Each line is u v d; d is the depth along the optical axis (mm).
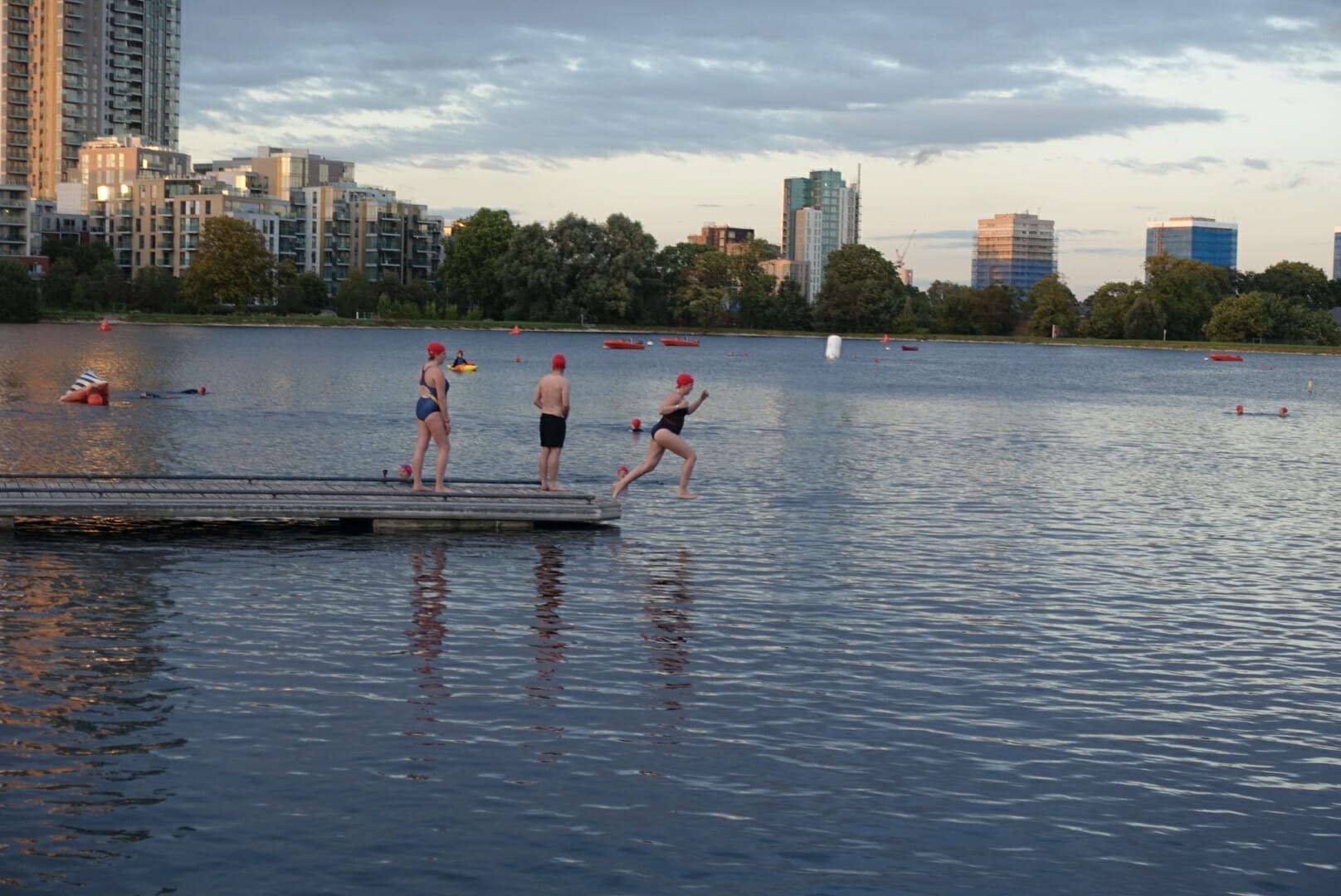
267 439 41531
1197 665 17172
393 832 11289
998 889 10633
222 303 190875
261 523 25844
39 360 84375
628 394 71062
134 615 18219
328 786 12180
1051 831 11711
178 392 59938
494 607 19219
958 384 93750
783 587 21172
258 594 19688
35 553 22406
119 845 10922
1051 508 31266
